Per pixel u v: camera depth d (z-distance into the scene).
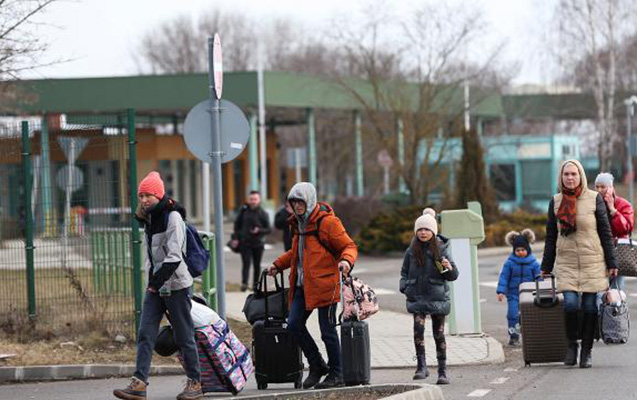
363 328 26.70
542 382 27.98
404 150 102.25
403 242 85.31
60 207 39.03
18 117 86.94
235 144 32.53
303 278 26.95
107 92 113.69
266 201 115.81
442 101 107.00
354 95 105.62
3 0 42.06
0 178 41.28
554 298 31.09
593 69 124.69
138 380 25.73
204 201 55.62
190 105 114.25
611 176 34.16
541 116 139.12
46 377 32.53
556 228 30.67
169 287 25.84
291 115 140.38
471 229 39.00
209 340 26.78
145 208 25.98
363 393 24.98
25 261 38.72
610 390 25.97
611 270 30.23
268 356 27.91
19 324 37.03
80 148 38.00
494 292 56.53
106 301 38.56
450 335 39.16
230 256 87.94
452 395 26.28
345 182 160.00
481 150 91.94
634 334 38.91
